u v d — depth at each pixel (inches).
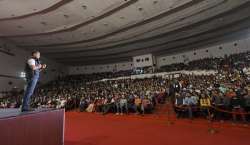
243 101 271.1
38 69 150.8
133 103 415.2
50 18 615.2
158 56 1099.3
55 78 1183.6
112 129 285.9
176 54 1055.0
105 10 576.1
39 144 126.9
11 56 866.1
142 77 912.3
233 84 424.8
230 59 778.2
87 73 1305.4
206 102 303.1
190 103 320.2
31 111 133.9
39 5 530.6
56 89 892.0
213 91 341.4
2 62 815.1
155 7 564.1
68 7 554.9
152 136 237.0
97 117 408.8
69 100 571.2
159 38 821.9
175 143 205.8
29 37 778.8
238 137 214.5
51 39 806.5
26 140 117.6
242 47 859.4
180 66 896.9
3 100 701.3
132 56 1104.8
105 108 446.6
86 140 234.8
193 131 250.1
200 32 767.7
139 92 483.2
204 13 611.2
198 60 926.4
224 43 907.4
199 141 208.4
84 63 1267.2
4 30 695.7
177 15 617.9
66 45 892.6
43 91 859.4
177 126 283.6
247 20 677.9
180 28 723.4
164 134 243.3
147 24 679.7
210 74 696.4
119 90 584.4
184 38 829.2
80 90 778.8
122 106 419.5
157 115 370.9
